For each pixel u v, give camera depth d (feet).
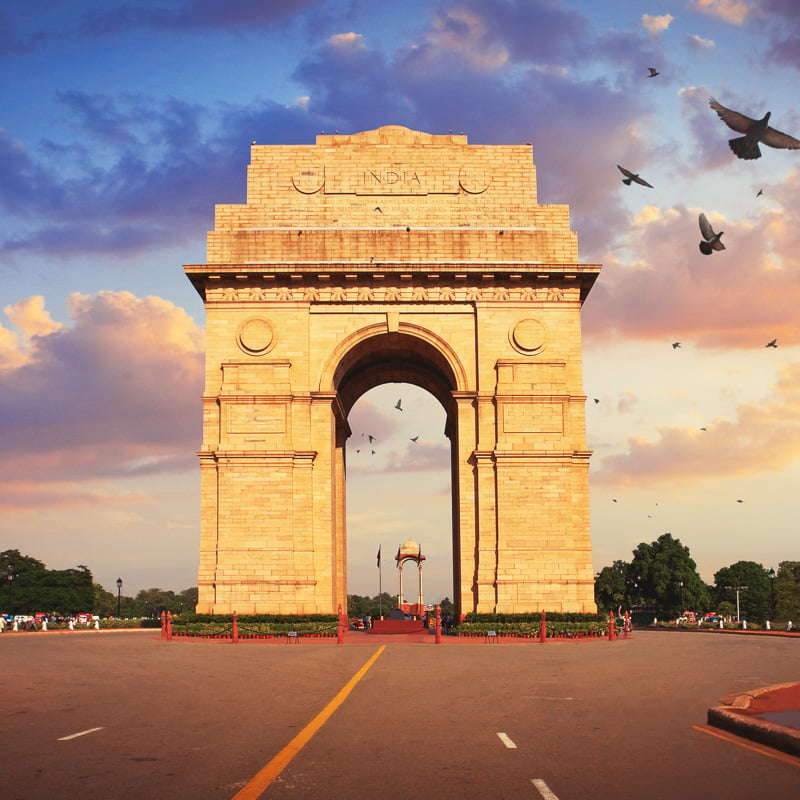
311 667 130.00
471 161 246.06
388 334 237.66
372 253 238.07
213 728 69.92
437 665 133.28
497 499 228.02
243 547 224.74
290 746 60.75
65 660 146.92
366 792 47.24
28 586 575.79
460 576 229.25
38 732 68.49
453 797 46.14
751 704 76.95
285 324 235.81
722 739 64.13
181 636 210.79
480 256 238.68
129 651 171.22
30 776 51.60
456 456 250.57
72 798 45.91
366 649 174.91
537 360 234.17
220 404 231.09
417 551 461.37
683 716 76.48
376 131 248.11
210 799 45.50
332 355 235.20
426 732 67.56
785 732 59.52
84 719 75.82
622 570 602.85
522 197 244.42
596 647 182.39
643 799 45.78
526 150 246.88
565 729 69.10
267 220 242.37
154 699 90.53
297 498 226.99
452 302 237.25
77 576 598.34
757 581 649.61
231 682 107.96
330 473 230.48
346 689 98.53
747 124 75.10
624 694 93.76
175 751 59.57
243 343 234.17
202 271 233.55
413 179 245.04
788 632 270.05
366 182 244.63
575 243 240.12
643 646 185.98
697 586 561.02
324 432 231.09
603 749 60.13
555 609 223.10
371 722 72.90
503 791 47.52
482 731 68.08
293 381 233.55
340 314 236.84
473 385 234.79
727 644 195.83
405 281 237.86
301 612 221.25
